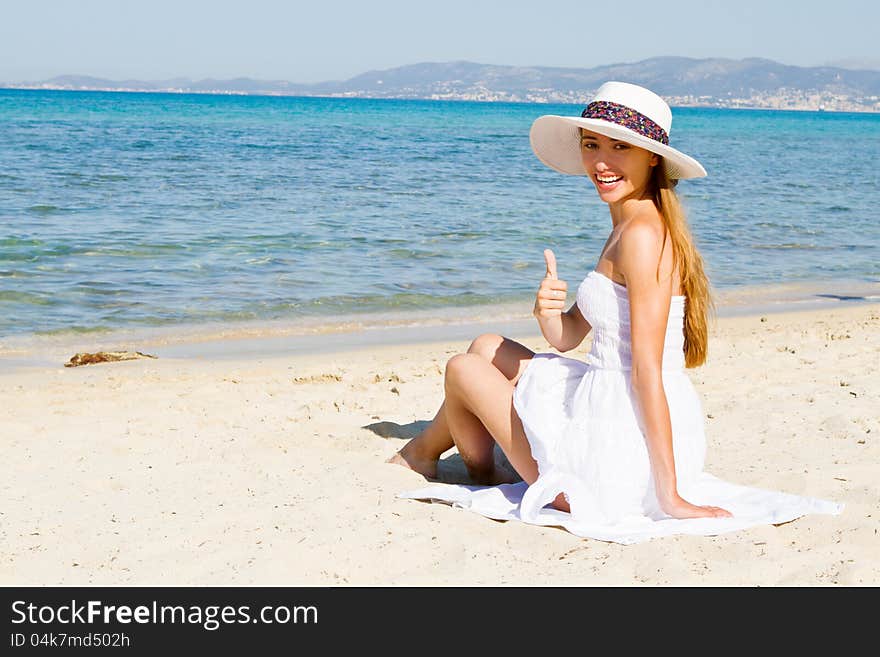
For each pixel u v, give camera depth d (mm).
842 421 5047
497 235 13961
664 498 3490
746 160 35281
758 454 4574
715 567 3162
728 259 13195
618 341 3527
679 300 3527
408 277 10844
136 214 14852
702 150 42281
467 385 3859
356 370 6766
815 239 15055
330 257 11812
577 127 3846
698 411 3691
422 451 4379
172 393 5969
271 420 5293
